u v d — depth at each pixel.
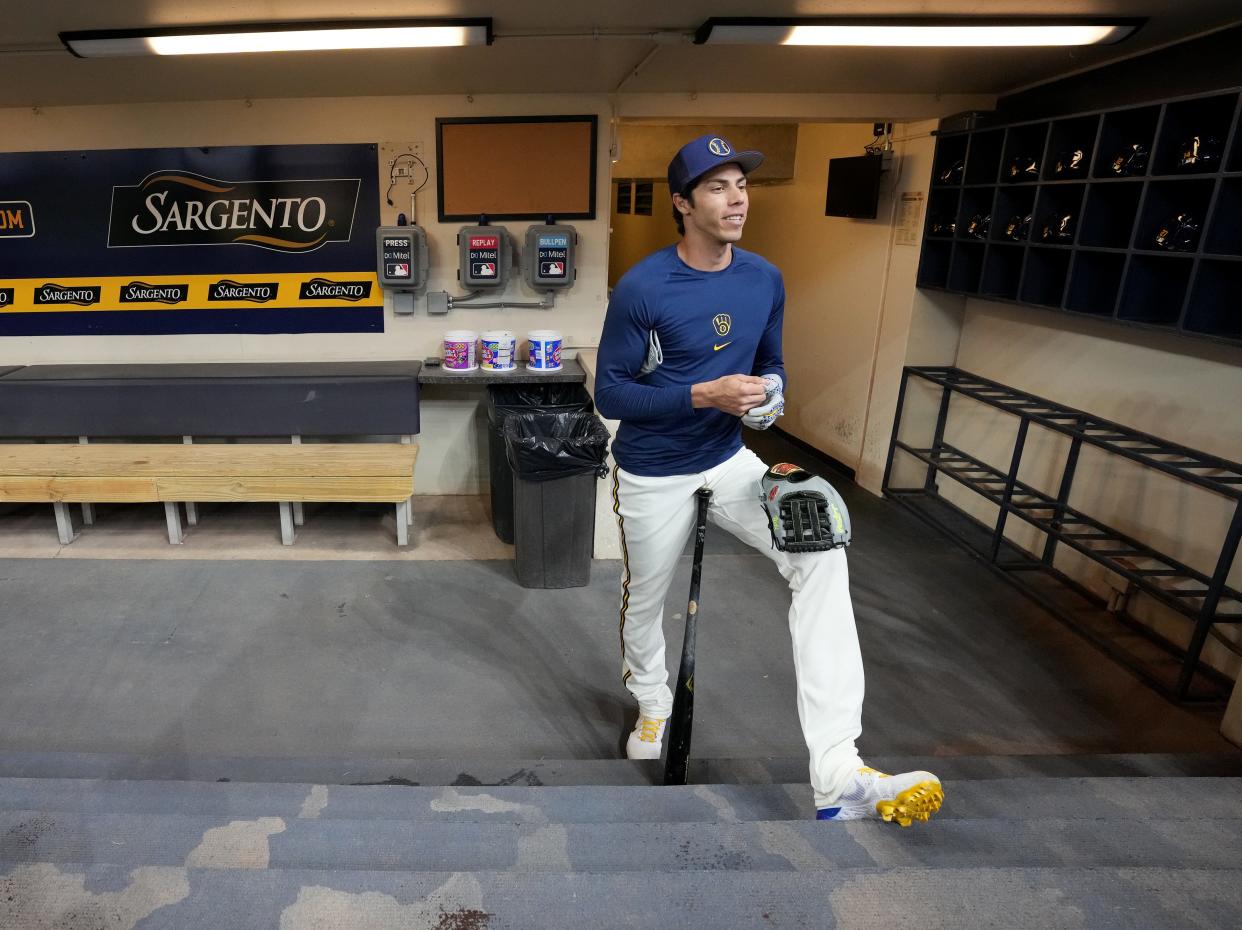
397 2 2.58
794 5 2.63
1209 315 2.79
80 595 3.58
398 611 3.51
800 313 6.16
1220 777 2.08
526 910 1.26
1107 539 3.61
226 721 2.74
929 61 3.47
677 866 1.49
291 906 1.26
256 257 4.44
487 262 4.31
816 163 5.78
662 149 6.21
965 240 4.12
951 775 2.32
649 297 1.84
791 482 1.79
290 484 3.93
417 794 1.92
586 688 2.98
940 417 4.75
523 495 3.58
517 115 4.26
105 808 1.88
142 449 4.09
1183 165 2.85
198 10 2.62
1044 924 1.24
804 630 1.76
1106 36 2.85
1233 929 1.23
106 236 4.36
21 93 3.84
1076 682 3.06
